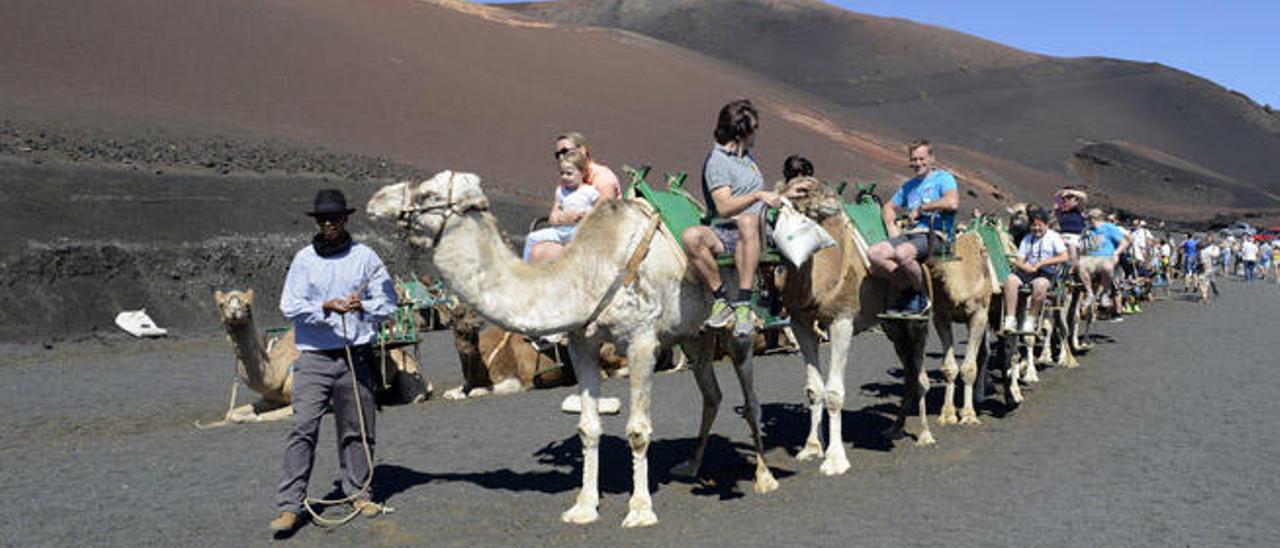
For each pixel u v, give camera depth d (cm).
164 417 1216
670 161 7200
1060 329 1430
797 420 1065
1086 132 16262
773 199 676
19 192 2659
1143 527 639
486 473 836
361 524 688
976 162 11662
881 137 11162
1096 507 689
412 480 814
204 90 5269
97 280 2398
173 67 5453
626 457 894
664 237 686
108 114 4106
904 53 19612
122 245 2552
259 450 963
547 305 651
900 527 655
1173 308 2461
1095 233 1630
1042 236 1253
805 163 893
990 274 1064
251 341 1132
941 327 1027
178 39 5912
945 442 934
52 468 899
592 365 697
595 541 641
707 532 655
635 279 667
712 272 689
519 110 7188
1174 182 14450
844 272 801
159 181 3041
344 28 7500
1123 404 1094
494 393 1320
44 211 2603
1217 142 17325
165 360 1859
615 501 741
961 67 19212
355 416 708
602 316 668
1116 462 823
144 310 2381
